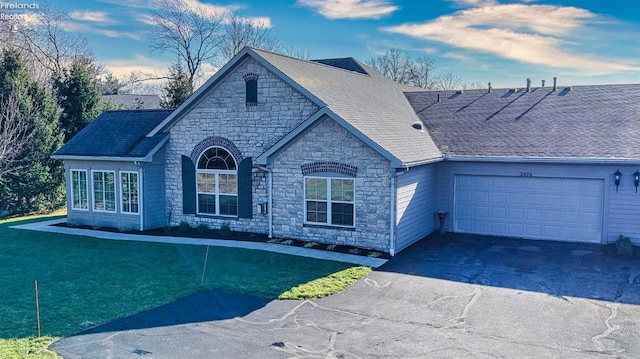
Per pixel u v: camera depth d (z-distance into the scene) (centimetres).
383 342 928
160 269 1428
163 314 1073
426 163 1688
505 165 1792
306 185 1731
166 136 2048
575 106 1995
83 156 2086
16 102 2514
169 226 2088
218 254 1596
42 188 2652
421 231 1808
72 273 1392
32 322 1023
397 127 1836
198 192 2019
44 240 1861
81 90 3003
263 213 1830
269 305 1128
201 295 1195
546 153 1700
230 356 872
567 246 1666
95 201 2134
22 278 1345
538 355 868
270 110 1841
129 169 2023
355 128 1575
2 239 1886
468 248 1659
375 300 1158
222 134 1938
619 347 898
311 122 1659
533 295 1184
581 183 1694
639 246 1616
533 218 1781
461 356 868
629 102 1933
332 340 938
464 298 1167
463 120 2088
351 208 1653
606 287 1238
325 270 1391
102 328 995
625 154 1584
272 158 1784
